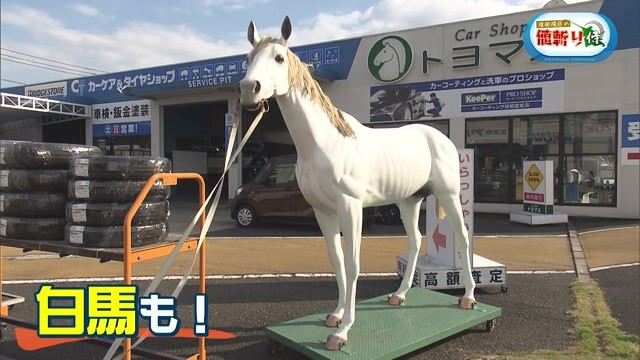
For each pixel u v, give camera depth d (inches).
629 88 481.4
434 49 573.0
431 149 169.9
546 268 273.7
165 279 252.7
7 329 178.7
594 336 164.9
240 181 693.3
